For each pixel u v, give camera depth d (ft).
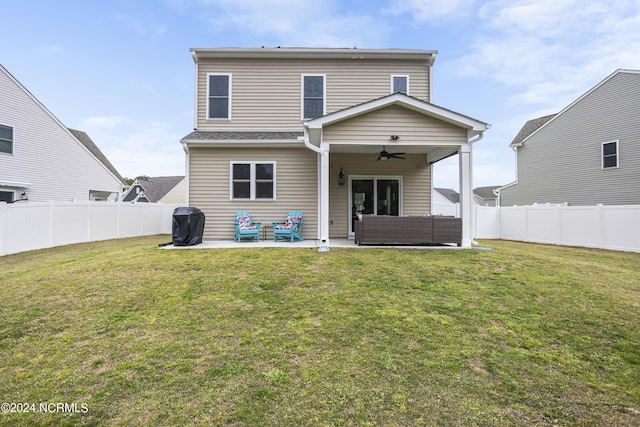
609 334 11.84
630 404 8.02
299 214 33.73
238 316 13.37
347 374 9.23
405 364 9.77
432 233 27.81
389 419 7.41
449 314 13.52
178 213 28.71
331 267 20.39
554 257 25.36
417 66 37.52
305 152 34.60
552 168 57.16
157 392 8.52
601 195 49.85
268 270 19.58
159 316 13.43
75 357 10.38
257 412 7.68
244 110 36.76
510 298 15.33
